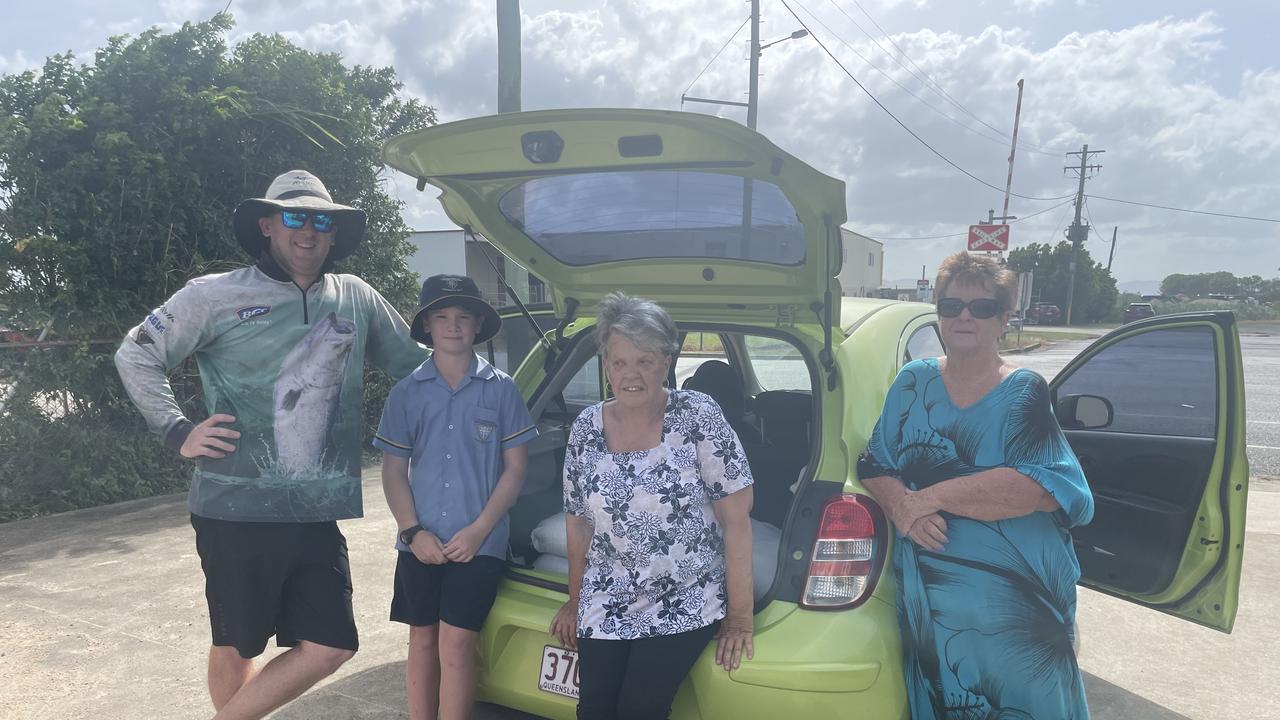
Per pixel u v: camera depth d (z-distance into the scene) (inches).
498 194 102.5
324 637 89.0
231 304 84.3
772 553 90.1
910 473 84.6
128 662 126.3
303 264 87.4
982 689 79.1
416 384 90.4
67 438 225.0
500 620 89.5
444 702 87.5
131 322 237.0
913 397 85.0
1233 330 97.3
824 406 92.0
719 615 77.9
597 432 78.6
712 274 104.2
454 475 88.3
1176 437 103.1
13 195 221.5
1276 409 439.2
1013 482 76.6
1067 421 110.9
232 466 84.7
